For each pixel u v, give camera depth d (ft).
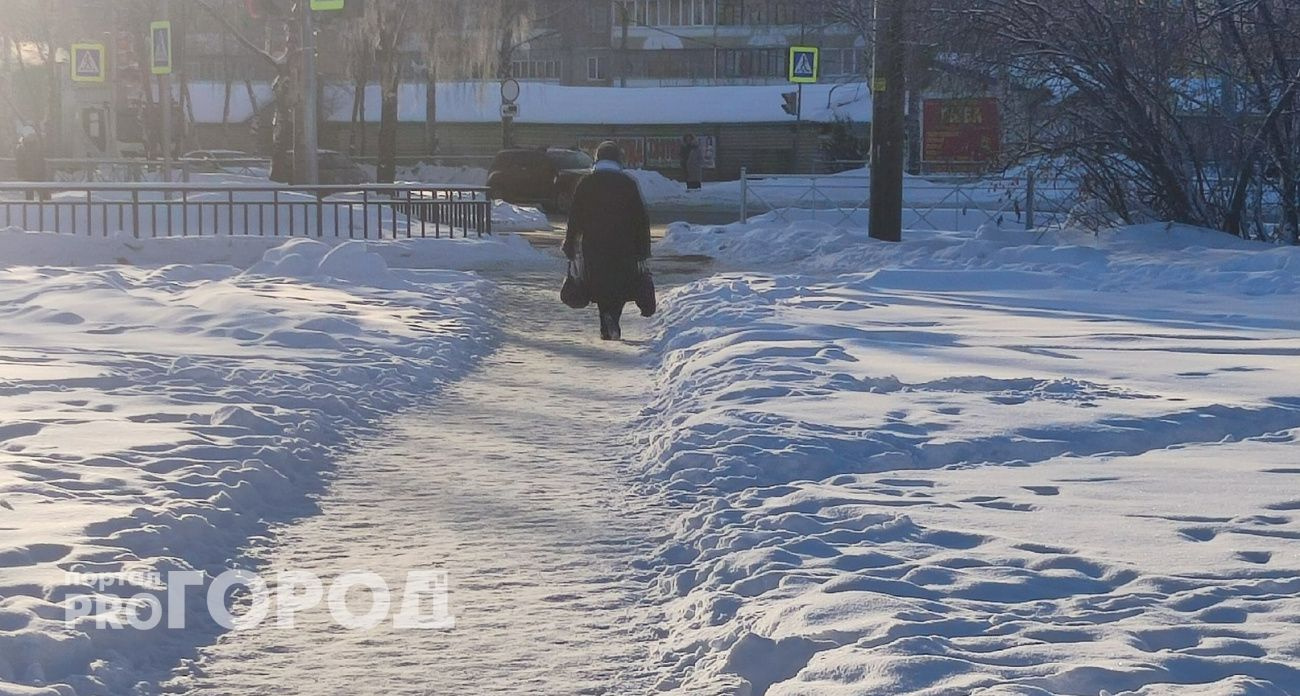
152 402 32.14
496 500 25.55
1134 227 74.02
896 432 29.09
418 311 51.60
